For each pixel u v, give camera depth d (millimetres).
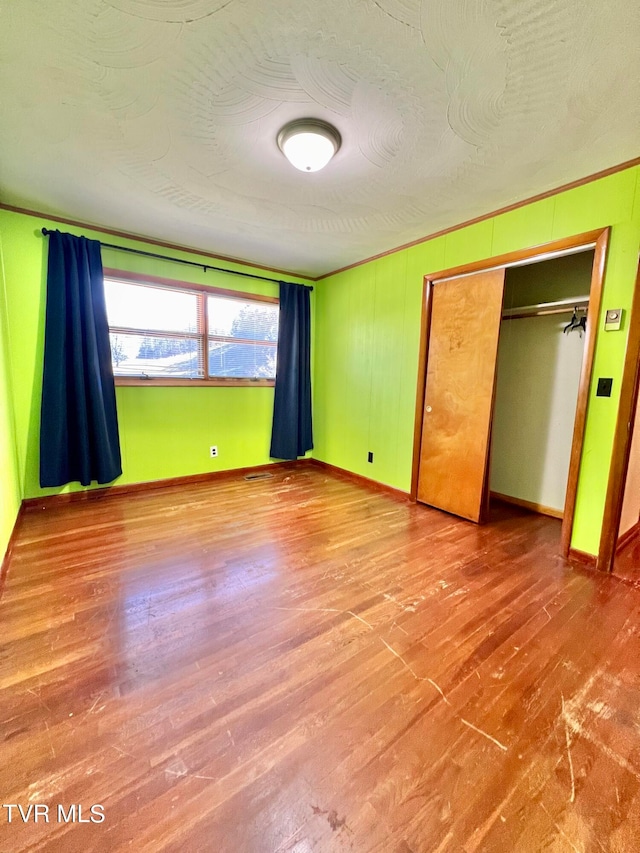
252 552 2420
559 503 3139
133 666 1470
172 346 3662
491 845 933
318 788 1053
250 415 4270
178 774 1081
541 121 1710
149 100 1626
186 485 3828
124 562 2256
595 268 2193
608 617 1819
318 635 1667
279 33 1298
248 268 3990
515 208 2555
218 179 2289
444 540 2656
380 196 2455
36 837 929
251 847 917
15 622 1704
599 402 2232
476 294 2869
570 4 1172
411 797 1035
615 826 977
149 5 1189
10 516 2445
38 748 1144
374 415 3857
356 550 2480
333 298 4320
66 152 2027
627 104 1587
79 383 3043
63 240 2887
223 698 1337
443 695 1370
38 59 1396
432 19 1236
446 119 1710
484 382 2869
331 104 1634
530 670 1492
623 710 1321
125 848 910
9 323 2812
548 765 1128
